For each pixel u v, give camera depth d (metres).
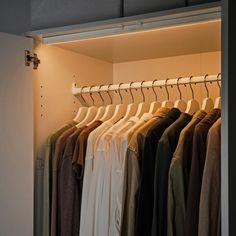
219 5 1.32
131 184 1.49
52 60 1.81
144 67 2.15
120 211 1.50
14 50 1.59
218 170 1.34
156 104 1.78
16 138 1.59
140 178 1.50
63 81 1.88
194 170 1.38
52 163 1.72
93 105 2.07
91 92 1.90
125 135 1.54
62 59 1.87
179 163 1.39
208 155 1.35
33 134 1.67
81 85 1.99
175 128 1.51
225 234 1.16
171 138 1.48
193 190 1.37
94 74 2.08
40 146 1.75
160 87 1.92
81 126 1.79
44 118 1.77
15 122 1.59
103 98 2.15
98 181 1.59
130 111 1.78
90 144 1.63
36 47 1.72
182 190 1.39
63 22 1.61
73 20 1.59
